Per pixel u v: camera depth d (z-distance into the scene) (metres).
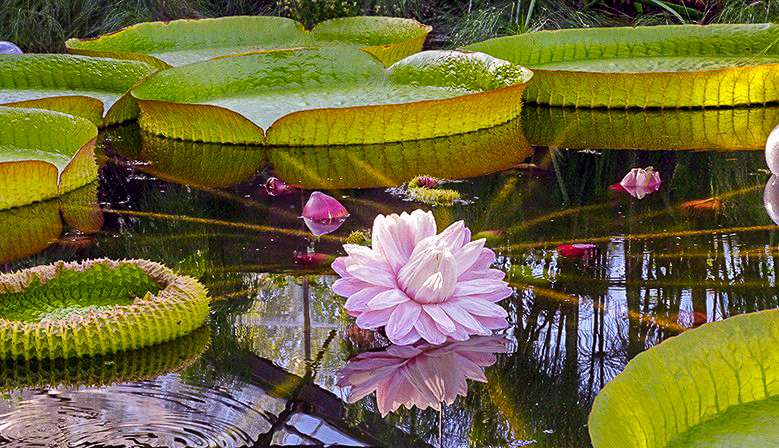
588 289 2.34
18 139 3.58
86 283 2.18
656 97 4.32
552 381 1.87
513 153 3.67
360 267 1.94
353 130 3.77
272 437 1.66
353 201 3.12
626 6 7.41
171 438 1.65
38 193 3.18
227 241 2.75
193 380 1.89
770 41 5.18
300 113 3.71
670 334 2.08
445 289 1.96
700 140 3.81
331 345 2.05
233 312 2.23
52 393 1.83
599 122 4.14
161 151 3.82
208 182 3.38
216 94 4.50
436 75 4.55
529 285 2.37
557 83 4.40
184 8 7.10
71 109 4.05
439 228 2.83
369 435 1.67
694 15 7.00
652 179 3.20
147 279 2.21
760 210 2.93
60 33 6.73
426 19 7.28
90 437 1.65
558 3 7.01
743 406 1.48
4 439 1.64
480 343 2.05
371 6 6.95
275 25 6.07
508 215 2.95
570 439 1.65
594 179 3.33
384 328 2.13
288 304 2.28
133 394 1.83
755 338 1.58
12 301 2.11
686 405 1.47
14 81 4.70
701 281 2.38
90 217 3.02
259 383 1.88
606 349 2.01
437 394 1.83
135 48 5.80
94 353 1.99
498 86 4.28
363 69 4.64
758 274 2.41
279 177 3.41
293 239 2.75
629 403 1.45
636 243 2.67
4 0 6.85
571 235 2.75
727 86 4.28
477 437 1.66
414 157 3.63
